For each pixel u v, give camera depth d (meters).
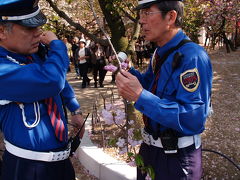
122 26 4.21
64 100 2.12
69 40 12.06
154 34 1.73
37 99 1.59
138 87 1.61
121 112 2.32
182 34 1.76
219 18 16.52
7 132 1.69
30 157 1.66
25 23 1.53
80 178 3.64
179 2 1.68
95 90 9.13
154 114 1.59
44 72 1.54
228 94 7.48
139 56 12.23
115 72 1.73
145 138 1.91
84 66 9.55
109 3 3.76
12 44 1.58
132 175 3.22
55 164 1.74
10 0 1.49
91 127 4.97
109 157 3.71
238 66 11.77
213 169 3.60
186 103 1.60
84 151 3.91
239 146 4.26
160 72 1.76
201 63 1.64
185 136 1.76
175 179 1.80
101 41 4.18
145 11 1.71
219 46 20.88
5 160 1.74
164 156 1.82
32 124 1.64
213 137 4.64
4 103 1.62
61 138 1.73
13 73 1.51
